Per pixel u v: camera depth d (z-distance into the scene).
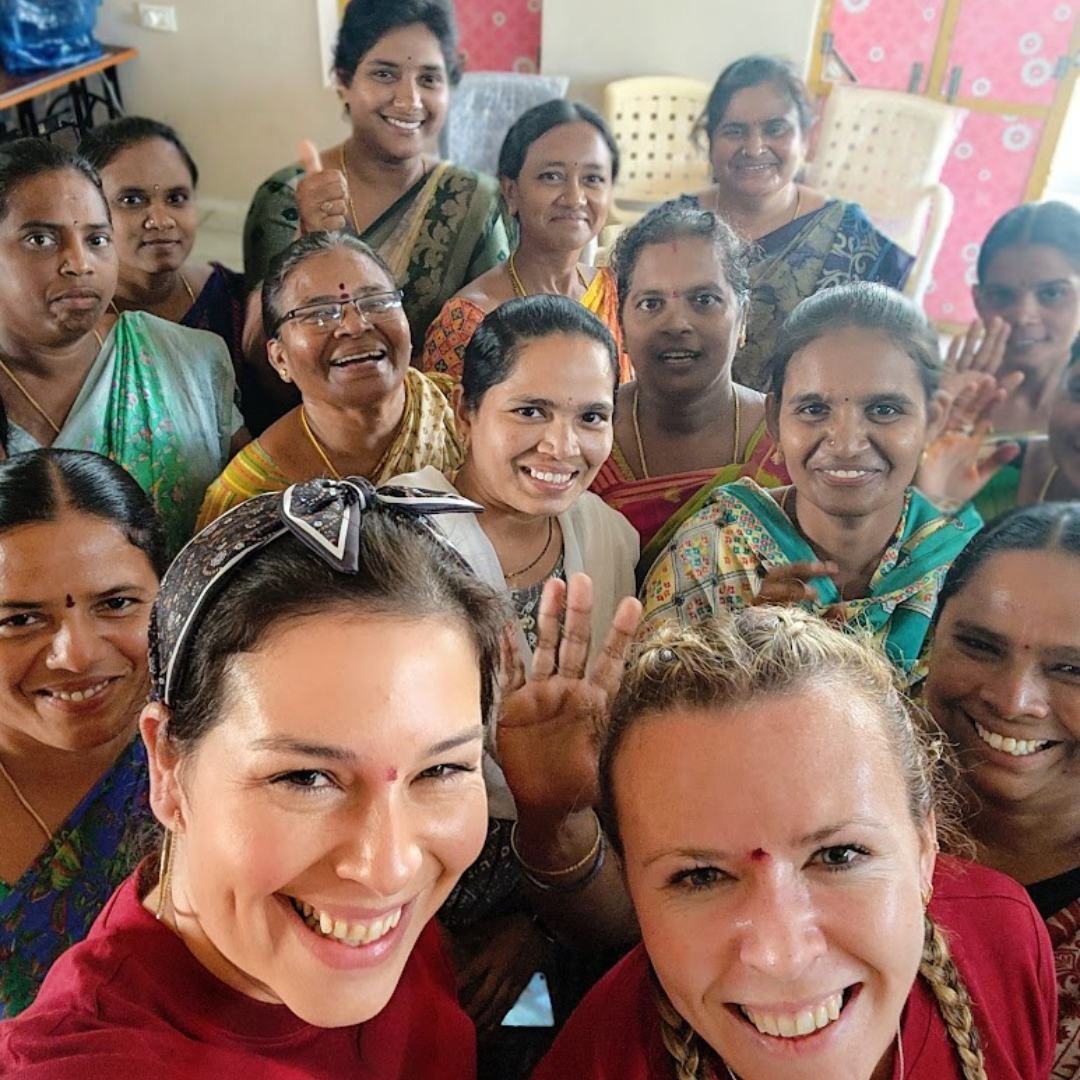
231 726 0.49
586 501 1.00
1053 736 0.85
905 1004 0.65
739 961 0.54
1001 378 0.85
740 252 1.00
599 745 0.70
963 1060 0.65
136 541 0.82
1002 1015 0.69
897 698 0.62
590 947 0.88
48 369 1.05
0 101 2.15
